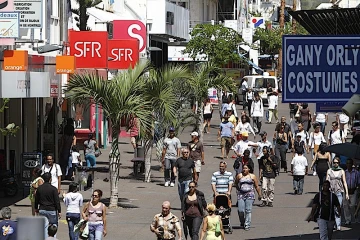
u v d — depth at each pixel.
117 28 66.06
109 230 36.88
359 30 30.28
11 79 36.75
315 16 28.56
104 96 41.66
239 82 111.31
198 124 65.69
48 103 52.75
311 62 25.98
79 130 61.09
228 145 61.75
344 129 56.56
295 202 44.53
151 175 54.06
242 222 37.62
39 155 43.53
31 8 37.03
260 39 148.88
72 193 32.31
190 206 32.44
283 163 54.81
